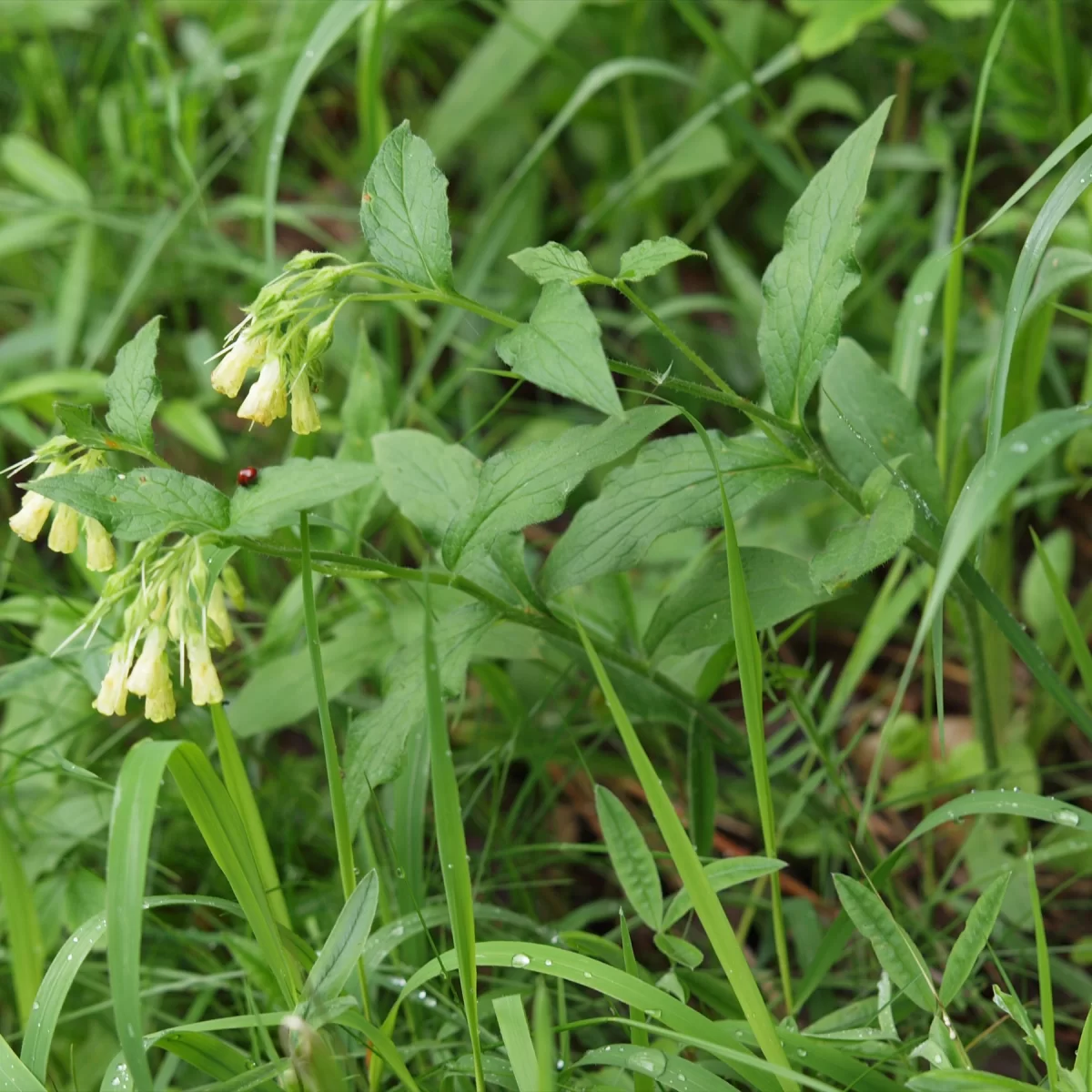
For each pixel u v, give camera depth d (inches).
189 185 64.3
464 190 76.9
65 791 55.7
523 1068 48.6
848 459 53.6
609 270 70.2
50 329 65.7
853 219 50.3
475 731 56.5
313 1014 49.0
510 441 65.6
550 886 56.4
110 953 47.8
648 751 56.7
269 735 57.4
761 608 51.3
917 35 72.8
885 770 57.6
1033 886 49.0
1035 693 57.3
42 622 56.8
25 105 75.4
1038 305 53.1
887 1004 50.2
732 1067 50.6
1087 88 59.8
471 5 81.0
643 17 70.4
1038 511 59.8
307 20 62.2
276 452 65.6
